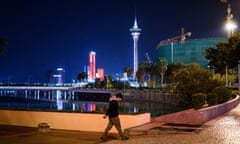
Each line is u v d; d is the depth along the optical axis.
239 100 36.59
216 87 32.53
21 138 15.17
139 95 100.19
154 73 120.56
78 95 161.38
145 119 17.42
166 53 140.50
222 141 12.77
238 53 43.38
